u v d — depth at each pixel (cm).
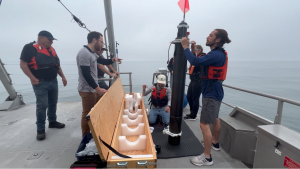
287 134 155
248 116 233
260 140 174
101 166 150
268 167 164
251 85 7438
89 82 225
